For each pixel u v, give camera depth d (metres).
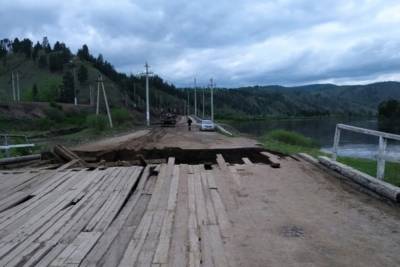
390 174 9.67
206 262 4.82
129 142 25.64
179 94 185.00
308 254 5.08
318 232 5.90
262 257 5.00
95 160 14.91
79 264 4.80
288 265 4.77
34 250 5.25
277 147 20.44
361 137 52.50
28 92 109.94
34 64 157.62
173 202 7.53
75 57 159.00
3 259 4.98
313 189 8.71
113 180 9.53
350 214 6.78
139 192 8.58
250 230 6.02
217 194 8.20
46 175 10.52
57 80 136.12
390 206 7.24
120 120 54.59
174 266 4.73
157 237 5.68
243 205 7.45
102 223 6.35
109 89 122.31
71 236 5.79
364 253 5.09
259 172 10.79
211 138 30.64
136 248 5.27
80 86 125.56
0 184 9.70
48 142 26.39
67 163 12.88
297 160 13.07
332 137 55.03
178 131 43.19
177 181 9.41
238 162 13.38
